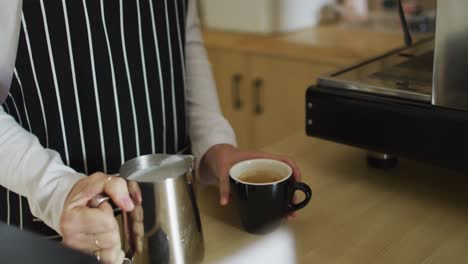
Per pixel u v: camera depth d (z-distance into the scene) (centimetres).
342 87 83
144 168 62
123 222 61
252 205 68
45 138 77
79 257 38
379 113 79
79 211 56
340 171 88
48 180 62
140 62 83
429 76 83
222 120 88
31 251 39
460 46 68
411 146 77
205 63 94
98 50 77
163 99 87
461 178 84
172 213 60
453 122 71
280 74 182
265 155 75
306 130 90
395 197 79
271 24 198
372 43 175
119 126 82
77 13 75
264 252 67
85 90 78
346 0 207
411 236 70
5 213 82
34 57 73
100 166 82
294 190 70
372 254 66
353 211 76
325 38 188
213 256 66
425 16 181
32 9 72
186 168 61
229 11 208
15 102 75
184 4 90
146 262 61
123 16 79
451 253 66
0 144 66
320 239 69
